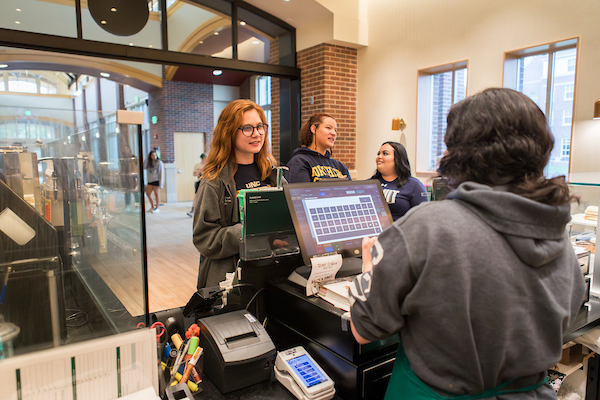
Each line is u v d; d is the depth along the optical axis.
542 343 0.63
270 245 1.20
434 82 5.05
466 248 0.60
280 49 5.91
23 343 0.71
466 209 0.63
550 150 0.66
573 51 3.72
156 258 4.81
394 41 5.25
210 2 5.10
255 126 1.49
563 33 3.62
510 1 3.99
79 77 9.33
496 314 0.60
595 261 1.43
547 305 0.62
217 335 1.00
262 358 0.98
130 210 0.77
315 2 5.18
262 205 1.16
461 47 4.46
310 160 2.48
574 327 1.17
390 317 0.65
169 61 4.75
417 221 0.63
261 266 1.25
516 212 0.59
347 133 5.82
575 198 0.64
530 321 0.62
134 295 0.79
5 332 0.69
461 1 4.43
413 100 5.06
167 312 1.20
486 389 0.63
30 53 5.59
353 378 0.94
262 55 5.78
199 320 1.07
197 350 1.00
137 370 0.75
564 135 3.83
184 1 4.88
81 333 0.75
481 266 0.59
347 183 1.26
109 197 0.77
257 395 0.95
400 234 0.64
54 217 0.75
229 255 1.39
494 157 0.62
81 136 0.77
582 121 3.54
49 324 0.74
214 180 1.46
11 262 0.71
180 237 6.05
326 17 5.39
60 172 0.75
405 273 0.62
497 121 0.63
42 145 0.74
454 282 0.59
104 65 8.12
